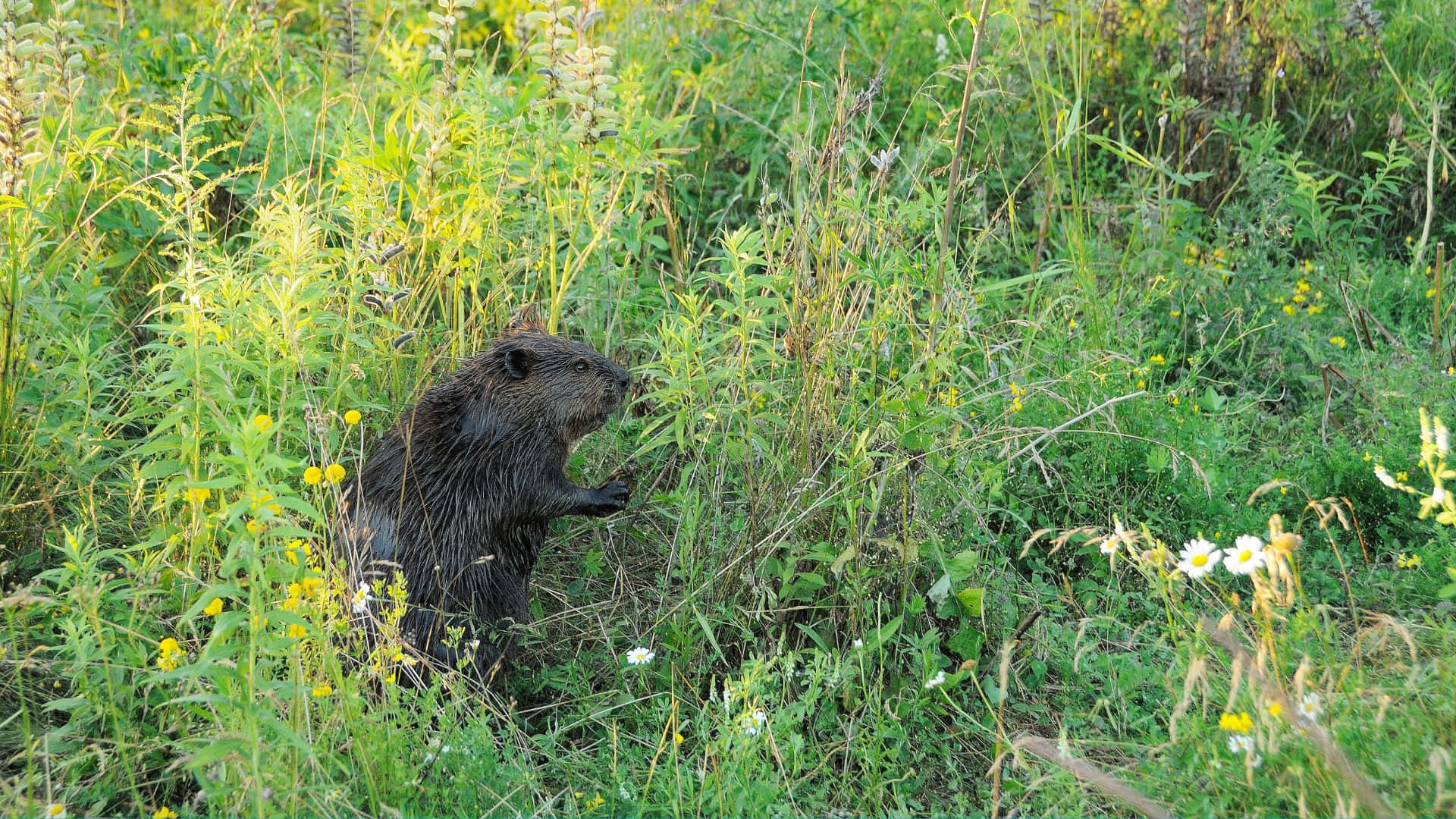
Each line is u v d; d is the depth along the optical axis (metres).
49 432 8.63
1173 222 13.49
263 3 14.34
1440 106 14.25
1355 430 11.44
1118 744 7.36
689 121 14.22
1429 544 9.55
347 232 11.13
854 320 9.48
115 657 7.52
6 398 8.62
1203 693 7.22
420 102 10.17
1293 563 9.00
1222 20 15.34
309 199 11.88
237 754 6.25
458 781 7.11
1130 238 13.84
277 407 8.62
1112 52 15.84
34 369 8.96
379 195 10.37
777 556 9.20
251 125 12.63
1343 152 15.29
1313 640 8.00
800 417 9.33
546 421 8.86
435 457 8.63
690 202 13.62
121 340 10.31
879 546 8.97
